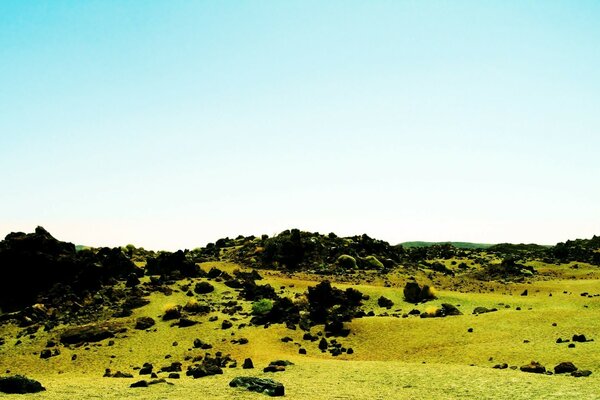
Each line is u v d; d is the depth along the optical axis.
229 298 57.62
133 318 49.69
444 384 25.31
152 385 26.45
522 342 34.78
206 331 45.53
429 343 38.41
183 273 66.88
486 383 24.95
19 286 55.88
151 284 60.50
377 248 96.25
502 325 39.91
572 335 35.03
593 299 52.88
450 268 93.19
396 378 27.58
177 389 25.17
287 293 60.47
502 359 31.72
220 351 39.94
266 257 85.12
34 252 57.44
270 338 43.16
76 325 47.97
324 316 49.06
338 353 39.09
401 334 41.97
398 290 63.28
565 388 22.83
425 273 84.00
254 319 48.78
